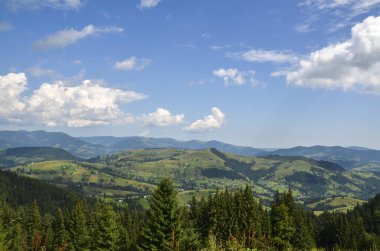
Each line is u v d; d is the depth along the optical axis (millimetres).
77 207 111750
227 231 85938
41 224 115500
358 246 104750
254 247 20547
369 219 158375
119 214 135500
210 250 20922
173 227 49156
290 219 93625
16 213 129625
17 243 81125
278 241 88438
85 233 95000
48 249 98250
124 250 75000
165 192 51844
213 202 93375
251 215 89188
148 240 50750
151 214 51094
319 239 126438
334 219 122562
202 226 90625
